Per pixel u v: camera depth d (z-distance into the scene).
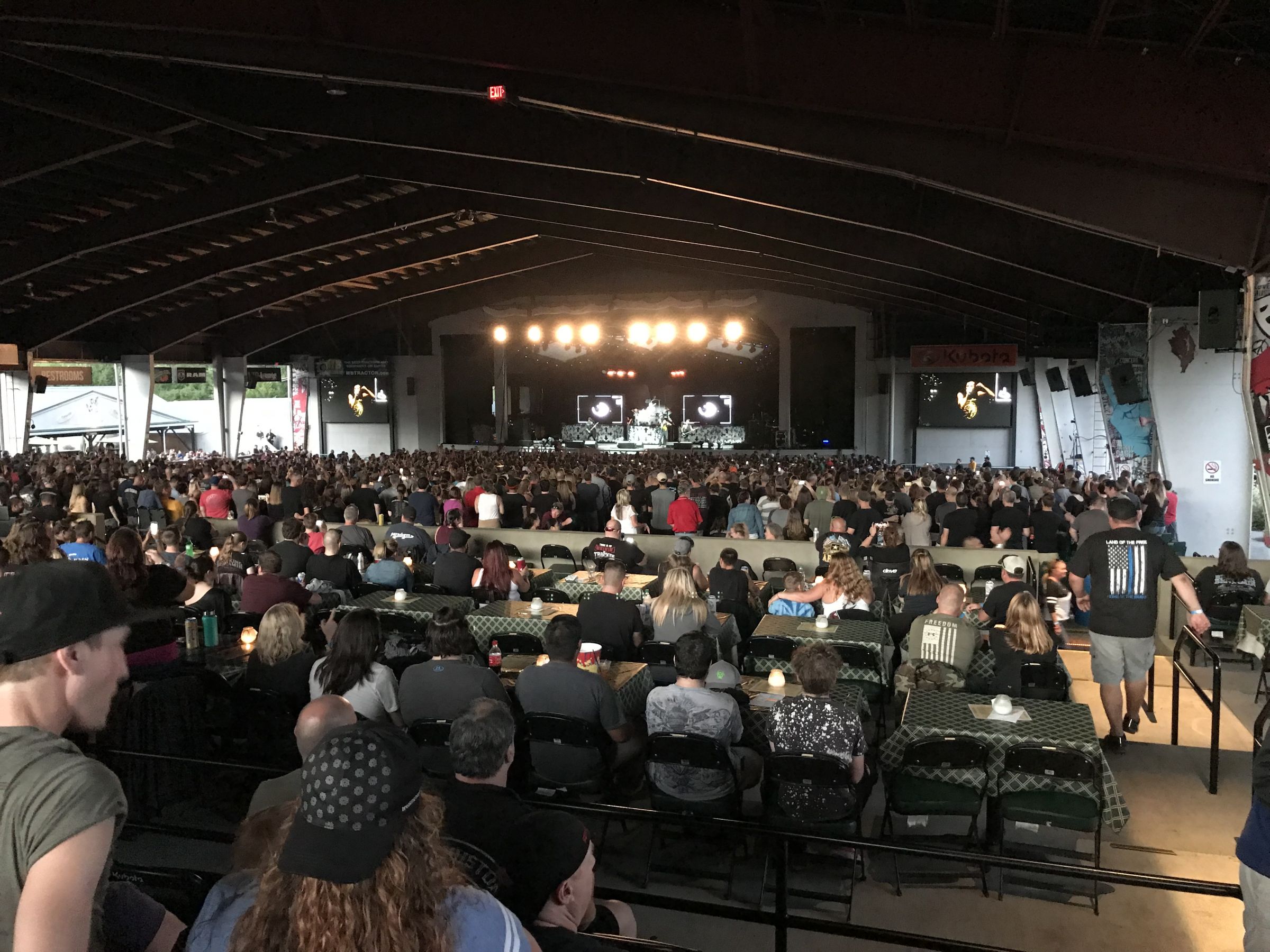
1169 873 5.16
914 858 5.26
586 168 16.66
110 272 29.62
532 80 11.98
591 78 10.76
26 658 1.54
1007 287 20.27
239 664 6.54
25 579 1.59
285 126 17.20
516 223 30.55
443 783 2.85
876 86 9.67
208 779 5.83
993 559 12.45
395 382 45.88
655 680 7.42
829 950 4.42
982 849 5.23
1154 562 6.50
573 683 5.32
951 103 9.38
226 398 42.38
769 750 5.53
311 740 3.37
